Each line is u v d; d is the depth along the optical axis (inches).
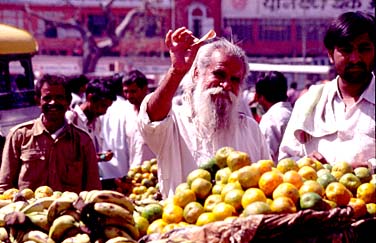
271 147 245.4
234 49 158.9
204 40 147.5
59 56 1473.9
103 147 281.3
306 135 173.5
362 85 168.4
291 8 1427.2
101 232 120.9
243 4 1439.5
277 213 121.7
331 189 134.3
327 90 172.9
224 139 157.8
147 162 245.1
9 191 157.0
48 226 123.3
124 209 122.5
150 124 152.2
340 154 168.1
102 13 1483.8
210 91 154.9
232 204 126.8
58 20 1371.8
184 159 158.1
